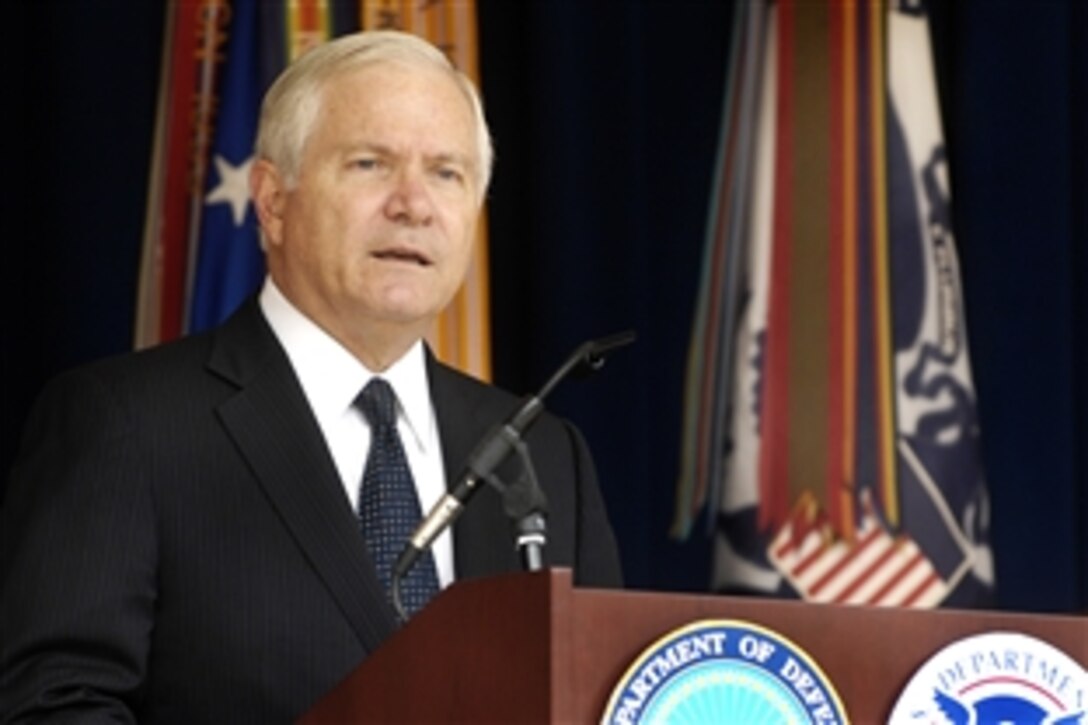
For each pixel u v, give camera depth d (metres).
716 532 13.55
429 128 8.45
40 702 7.31
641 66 14.04
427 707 6.03
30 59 13.56
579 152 13.54
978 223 14.06
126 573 7.72
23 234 13.49
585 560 8.83
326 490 8.07
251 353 8.44
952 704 6.25
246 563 7.89
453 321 12.79
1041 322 13.99
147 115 13.22
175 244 12.80
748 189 13.64
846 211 13.45
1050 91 14.04
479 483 7.05
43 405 8.31
